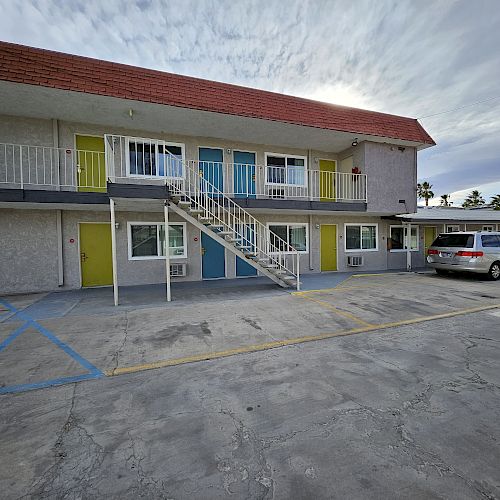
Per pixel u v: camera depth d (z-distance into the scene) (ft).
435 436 8.08
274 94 32.96
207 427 8.58
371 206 39.01
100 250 32.78
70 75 24.68
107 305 23.54
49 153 29.89
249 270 39.06
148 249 34.50
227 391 10.62
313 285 31.86
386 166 40.09
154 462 7.24
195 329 17.54
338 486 6.47
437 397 10.06
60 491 6.44
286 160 40.68
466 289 29.43
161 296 26.91
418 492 6.30
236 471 6.93
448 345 14.88
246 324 18.44
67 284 31.17
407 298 25.44
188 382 11.33
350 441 7.89
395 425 8.56
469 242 34.88
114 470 7.00
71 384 11.27
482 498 6.14
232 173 35.55
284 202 34.55
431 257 38.40
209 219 27.99
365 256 45.37
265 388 10.79
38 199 25.72
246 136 36.14
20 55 23.56
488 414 9.08
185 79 29.09
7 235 29.17
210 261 37.09
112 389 10.87
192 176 35.45
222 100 29.91
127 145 32.37
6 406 9.82
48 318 19.92
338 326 18.03
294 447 7.70
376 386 10.84
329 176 43.42
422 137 40.22
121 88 26.11
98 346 14.99
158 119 30.73
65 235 31.14
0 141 28.55
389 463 7.13
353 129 35.83
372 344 15.12
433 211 59.47
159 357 13.67
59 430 8.54
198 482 6.63
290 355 13.83
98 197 27.27
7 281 29.12
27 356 13.80
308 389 10.68
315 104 34.88
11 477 6.84
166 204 25.05
